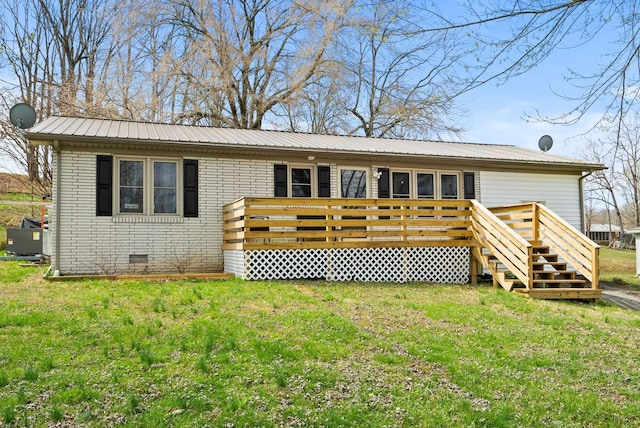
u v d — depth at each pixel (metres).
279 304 8.13
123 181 11.51
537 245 12.30
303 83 24.12
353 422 4.18
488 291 10.75
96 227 11.16
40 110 24.27
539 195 15.27
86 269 11.07
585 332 7.55
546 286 11.47
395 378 5.19
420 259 12.20
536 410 4.64
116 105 23.97
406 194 13.96
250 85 24.98
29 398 4.33
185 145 11.40
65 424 3.94
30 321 6.59
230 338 6.04
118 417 4.08
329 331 6.71
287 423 4.12
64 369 4.99
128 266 11.39
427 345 6.35
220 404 4.37
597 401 4.89
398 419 4.29
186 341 5.93
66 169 11.00
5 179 23.12
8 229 14.22
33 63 25.17
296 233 11.12
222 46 23.50
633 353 6.57
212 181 12.19
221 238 12.24
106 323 6.62
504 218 13.27
